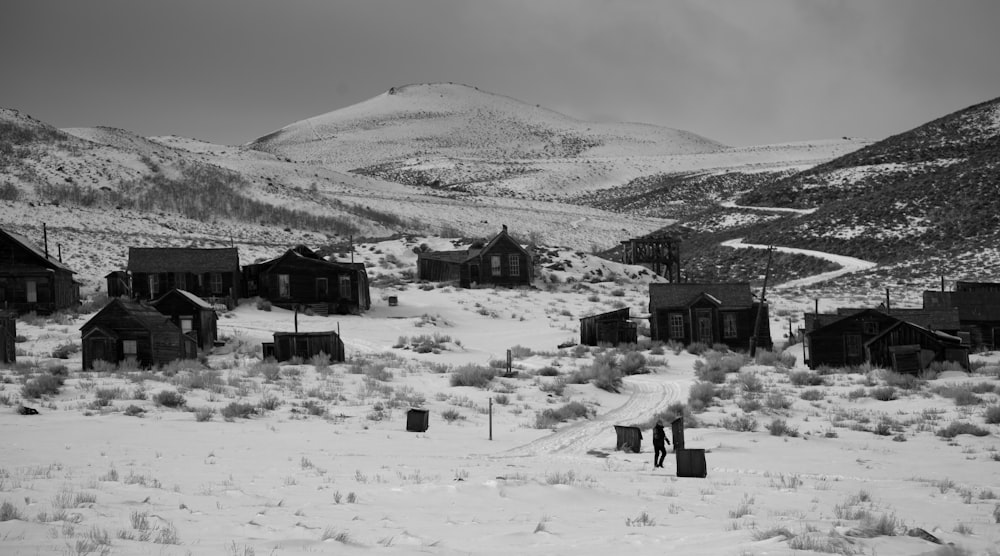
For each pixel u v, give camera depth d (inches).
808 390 1902.1
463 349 2527.1
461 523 656.4
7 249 2674.7
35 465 872.9
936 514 797.2
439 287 3528.5
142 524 577.3
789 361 2385.6
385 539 573.6
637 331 2851.9
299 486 810.2
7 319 1935.3
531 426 1464.1
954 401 1744.6
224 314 2790.4
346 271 3006.9
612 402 1792.6
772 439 1363.2
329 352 2146.9
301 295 2987.2
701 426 1503.4
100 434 1135.0
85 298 3026.6
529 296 3417.8
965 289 3080.7
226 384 1733.5
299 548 532.1
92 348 1935.3
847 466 1148.5
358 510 692.1
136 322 1951.3
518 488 819.4
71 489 715.4
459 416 1517.0
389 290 3435.0
